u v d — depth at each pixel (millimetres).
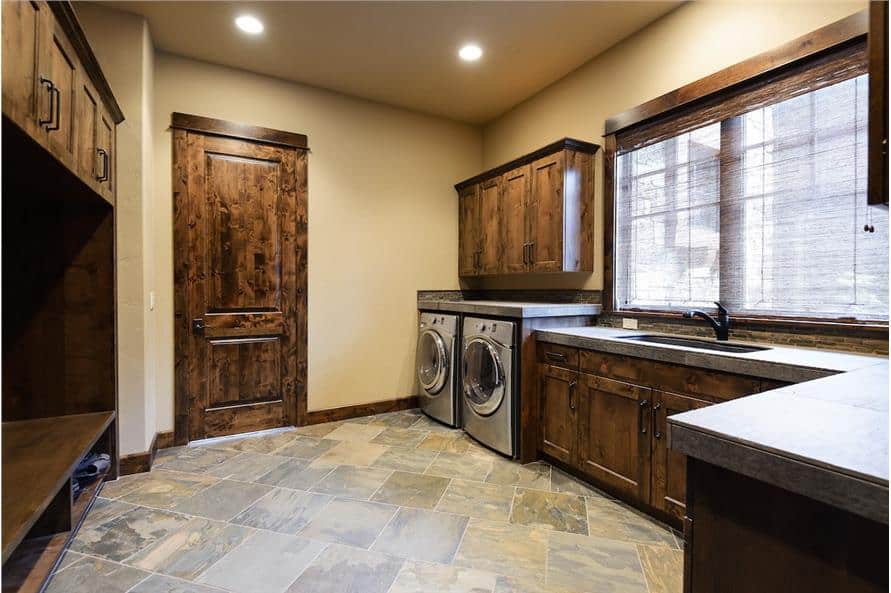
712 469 866
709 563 868
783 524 765
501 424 2924
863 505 629
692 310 2498
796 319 2125
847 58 1929
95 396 2467
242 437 3316
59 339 2410
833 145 1998
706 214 2527
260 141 3396
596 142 3197
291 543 1937
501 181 3732
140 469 2650
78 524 2031
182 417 3137
